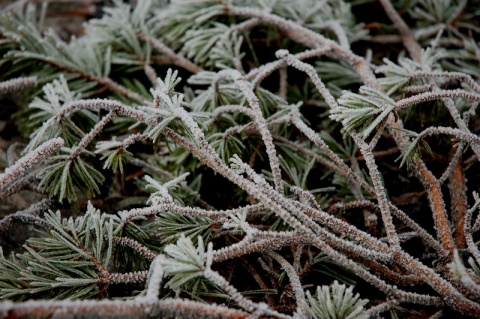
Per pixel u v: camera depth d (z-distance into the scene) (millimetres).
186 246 671
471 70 929
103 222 765
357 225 839
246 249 708
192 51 915
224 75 799
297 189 750
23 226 841
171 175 854
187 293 719
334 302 676
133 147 933
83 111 852
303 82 974
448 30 988
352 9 1055
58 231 766
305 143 879
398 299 698
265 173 813
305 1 965
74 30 1206
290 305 735
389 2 981
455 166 814
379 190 723
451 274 720
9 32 917
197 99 865
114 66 963
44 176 778
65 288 720
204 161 729
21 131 933
